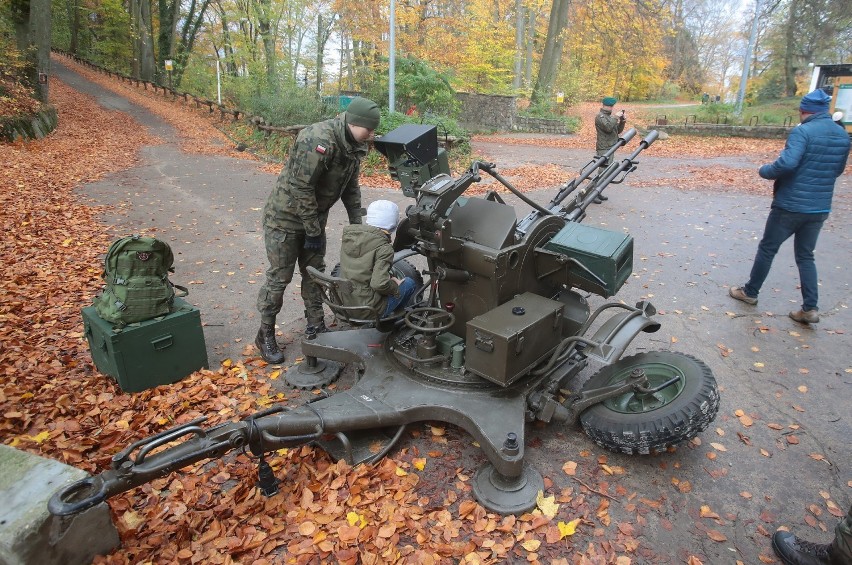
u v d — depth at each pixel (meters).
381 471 2.90
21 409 3.39
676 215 8.45
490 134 22.17
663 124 21.22
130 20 41.06
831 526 2.62
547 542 2.49
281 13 27.12
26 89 15.28
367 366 3.37
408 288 3.72
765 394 3.70
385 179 11.33
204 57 39.47
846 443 3.20
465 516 2.64
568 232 3.32
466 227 3.22
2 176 9.88
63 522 2.15
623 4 28.36
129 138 17.19
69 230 7.30
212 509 2.70
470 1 29.25
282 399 3.63
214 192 10.09
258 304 3.99
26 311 4.84
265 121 16.64
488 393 3.00
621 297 5.35
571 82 27.52
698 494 2.81
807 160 4.39
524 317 2.93
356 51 27.03
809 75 28.88
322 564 2.39
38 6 16.44
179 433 2.26
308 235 3.64
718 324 4.74
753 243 6.98
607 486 2.84
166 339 3.68
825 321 4.77
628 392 2.93
